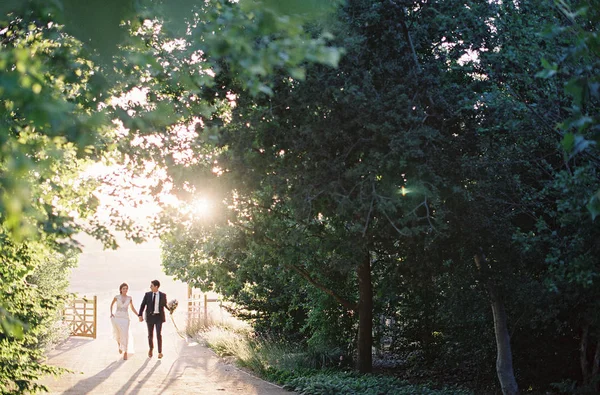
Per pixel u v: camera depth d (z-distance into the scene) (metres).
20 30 5.12
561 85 8.69
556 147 9.62
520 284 11.46
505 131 11.14
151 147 9.34
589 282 8.30
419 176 10.35
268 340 19.69
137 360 18.25
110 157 9.20
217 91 10.24
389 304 17.67
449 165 10.68
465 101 10.55
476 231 10.98
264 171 11.26
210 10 4.29
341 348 18.17
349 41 10.11
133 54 3.82
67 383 14.47
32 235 2.87
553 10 8.41
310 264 15.52
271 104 10.67
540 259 11.16
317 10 3.37
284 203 12.20
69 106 2.91
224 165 10.82
